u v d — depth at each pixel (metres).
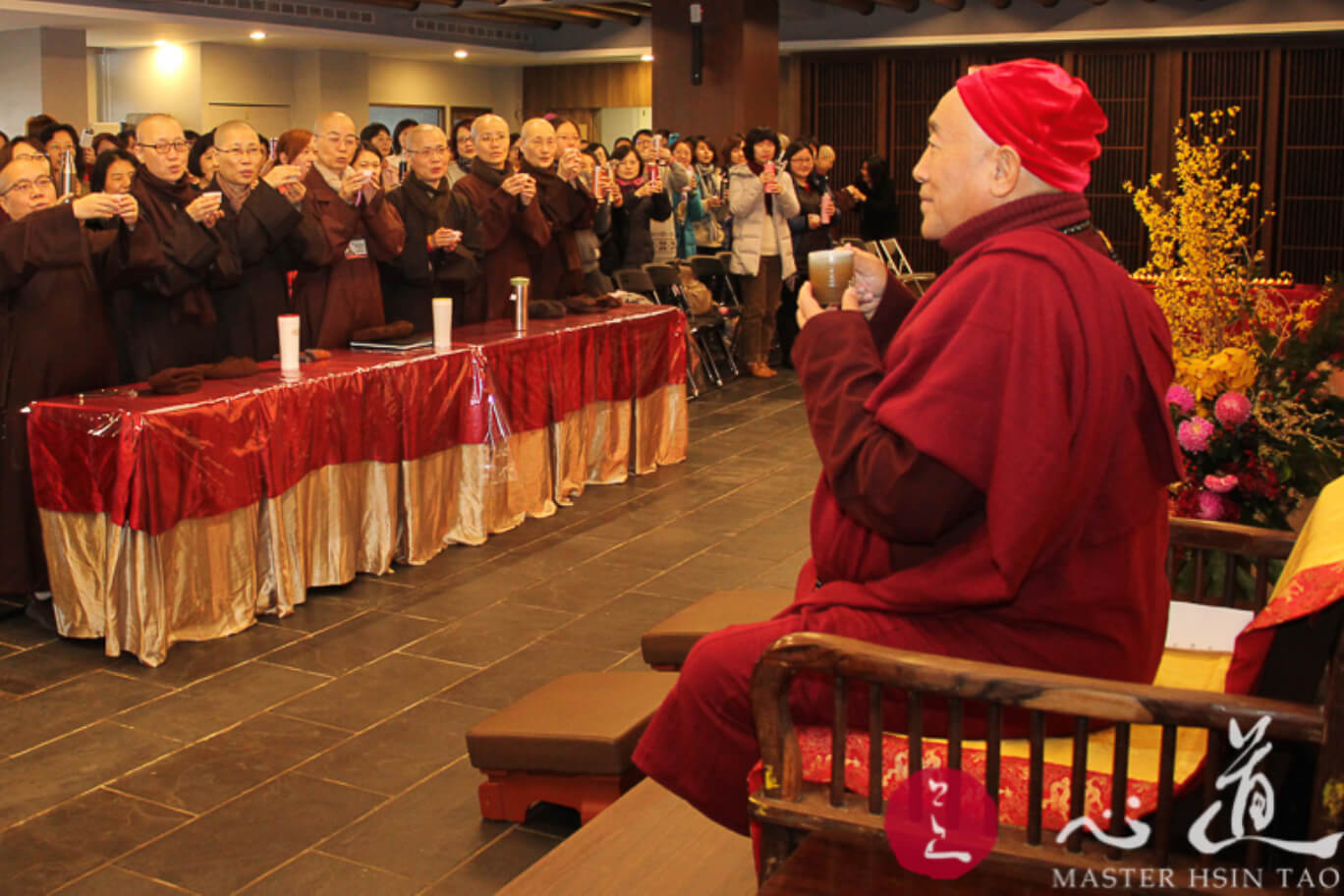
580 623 4.49
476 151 6.41
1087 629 1.57
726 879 2.34
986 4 12.99
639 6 13.90
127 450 3.97
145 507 4.00
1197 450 3.20
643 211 8.66
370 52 14.72
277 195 4.98
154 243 4.64
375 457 4.92
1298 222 12.64
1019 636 1.58
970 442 1.46
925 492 1.50
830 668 1.55
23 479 4.41
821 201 9.96
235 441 4.27
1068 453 1.47
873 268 1.81
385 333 5.34
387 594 4.78
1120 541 1.56
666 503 6.15
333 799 3.19
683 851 2.44
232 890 2.76
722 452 7.25
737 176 9.25
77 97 12.70
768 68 11.67
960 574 1.55
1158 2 12.26
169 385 4.28
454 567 5.12
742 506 6.11
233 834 3.01
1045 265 1.49
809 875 1.59
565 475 6.12
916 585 1.59
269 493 4.44
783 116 14.52
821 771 1.67
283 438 4.47
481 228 6.21
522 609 4.63
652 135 9.51
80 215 4.32
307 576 4.70
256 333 5.22
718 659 1.71
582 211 7.03
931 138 1.66
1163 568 1.67
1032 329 1.46
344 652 4.20
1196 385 3.26
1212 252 3.55
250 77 14.16
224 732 3.58
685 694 1.74
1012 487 1.44
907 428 1.47
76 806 3.14
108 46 14.02
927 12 13.26
